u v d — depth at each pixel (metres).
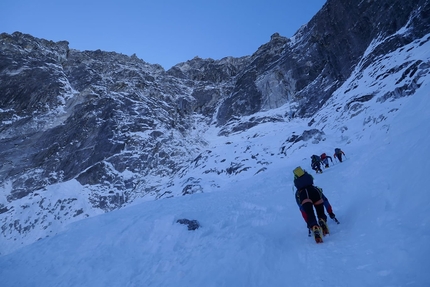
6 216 32.97
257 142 37.28
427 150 3.53
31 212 32.53
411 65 26.55
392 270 2.53
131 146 45.31
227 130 58.88
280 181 13.35
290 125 46.03
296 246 4.14
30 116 54.84
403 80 26.33
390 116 21.34
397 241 2.84
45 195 35.16
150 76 82.00
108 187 37.47
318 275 3.03
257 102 64.81
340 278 2.80
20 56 68.19
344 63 49.16
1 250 27.97
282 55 72.94
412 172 3.59
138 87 69.75
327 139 27.84
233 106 68.62
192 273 4.31
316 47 61.19
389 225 3.23
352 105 30.42
